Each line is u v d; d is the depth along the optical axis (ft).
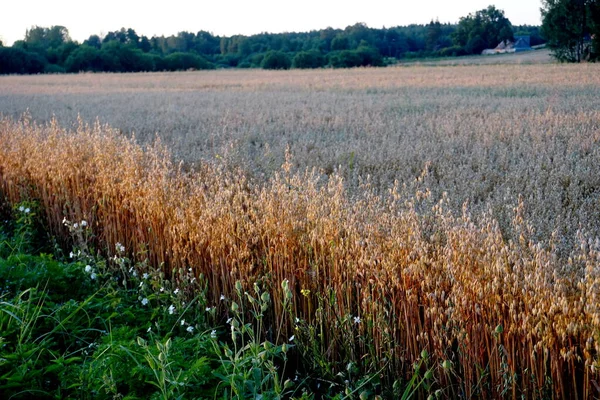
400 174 27.48
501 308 12.27
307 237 16.48
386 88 86.63
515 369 12.21
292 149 34.42
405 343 14.05
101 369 12.87
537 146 31.37
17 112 62.69
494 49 338.54
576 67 127.24
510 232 16.67
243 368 12.89
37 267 18.54
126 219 22.74
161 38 468.34
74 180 26.40
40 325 15.58
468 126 40.22
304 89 91.50
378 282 13.99
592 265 11.89
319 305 15.29
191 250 18.86
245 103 66.80
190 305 17.44
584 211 19.71
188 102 70.79
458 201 20.93
